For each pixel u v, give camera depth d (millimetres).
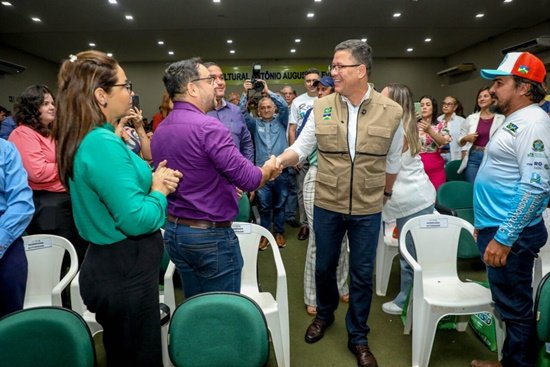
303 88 12195
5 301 1416
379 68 12508
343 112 1674
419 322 1745
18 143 1955
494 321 1850
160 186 1107
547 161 1335
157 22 7418
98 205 1012
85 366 1089
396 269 2982
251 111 4105
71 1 6137
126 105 1086
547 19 7816
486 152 1556
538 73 1377
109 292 1034
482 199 1553
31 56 10297
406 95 2008
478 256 2328
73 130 981
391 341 2023
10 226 1326
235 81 12195
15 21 7137
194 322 1183
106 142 964
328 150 1706
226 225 1416
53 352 1086
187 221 1372
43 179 2002
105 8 6512
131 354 1095
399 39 9602
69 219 2139
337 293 2018
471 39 9766
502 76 1425
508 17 7637
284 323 1720
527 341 1489
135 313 1066
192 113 1333
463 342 2010
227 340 1187
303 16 7305
